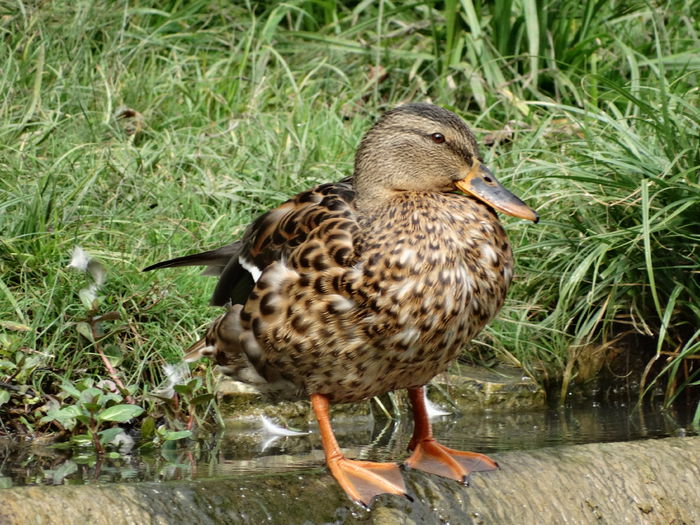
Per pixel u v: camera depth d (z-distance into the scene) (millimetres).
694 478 6781
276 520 5582
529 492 6297
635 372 9734
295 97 12664
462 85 12898
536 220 6383
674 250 9578
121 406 7410
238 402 8414
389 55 13812
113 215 9695
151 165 10812
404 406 8930
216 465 6914
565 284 9578
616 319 9750
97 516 5098
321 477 6098
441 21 14406
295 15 15000
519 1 13906
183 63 12969
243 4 15008
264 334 6242
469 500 6145
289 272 6160
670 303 9078
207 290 9172
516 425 8484
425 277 5984
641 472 6637
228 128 11844
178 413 7980
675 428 8359
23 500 5020
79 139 11211
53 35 12703
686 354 8938
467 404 9062
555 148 11125
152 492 5355
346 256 6008
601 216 10070
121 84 12469
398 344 6059
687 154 9586
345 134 11938
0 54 12086
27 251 9078
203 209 10203
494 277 6223
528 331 9625
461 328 6172
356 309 6008
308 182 10703
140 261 9219
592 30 13789
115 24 13445
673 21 13594
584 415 8898
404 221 6059
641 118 9938
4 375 8008
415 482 6148
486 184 6527
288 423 8469
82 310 8609
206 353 6746
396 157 6395
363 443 7840
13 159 10375
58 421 7715
